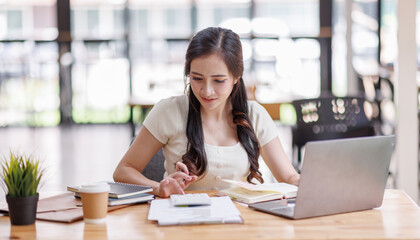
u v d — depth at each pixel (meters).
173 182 1.86
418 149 4.04
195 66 1.91
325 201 1.62
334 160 1.58
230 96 2.15
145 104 6.08
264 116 2.23
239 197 1.81
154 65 9.59
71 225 1.55
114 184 1.89
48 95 9.65
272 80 9.39
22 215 1.55
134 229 1.50
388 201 1.83
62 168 5.71
